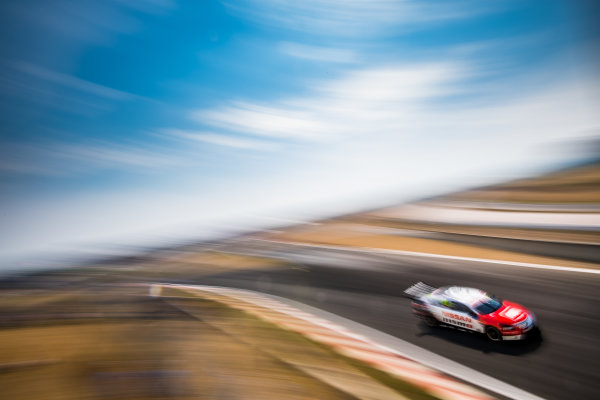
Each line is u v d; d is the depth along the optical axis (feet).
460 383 26.55
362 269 61.62
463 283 48.34
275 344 33.71
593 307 35.65
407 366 28.84
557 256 52.37
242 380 26.86
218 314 44.57
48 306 57.57
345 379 26.45
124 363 30.73
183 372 28.66
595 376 25.85
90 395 25.82
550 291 41.19
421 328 36.27
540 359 28.35
